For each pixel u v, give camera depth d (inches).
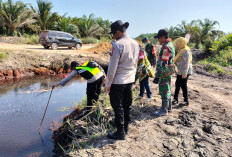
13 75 382.3
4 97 260.5
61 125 177.6
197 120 148.9
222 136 126.5
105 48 665.0
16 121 188.5
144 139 122.3
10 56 417.1
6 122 185.5
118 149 112.0
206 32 1353.3
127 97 119.6
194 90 245.0
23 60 424.8
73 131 148.9
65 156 114.4
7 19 981.8
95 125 150.8
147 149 112.3
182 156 105.6
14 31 1000.2
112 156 106.0
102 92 238.1
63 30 1181.7
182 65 158.4
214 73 424.5
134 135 127.6
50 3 1131.9
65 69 459.5
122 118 117.4
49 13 1133.7
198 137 124.3
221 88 275.6
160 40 141.9
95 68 171.8
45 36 603.8
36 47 650.2
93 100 178.1
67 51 585.6
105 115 162.6
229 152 109.7
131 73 113.0
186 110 166.7
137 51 113.6
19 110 217.3
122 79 109.2
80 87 335.9
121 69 109.0
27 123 184.9
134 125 142.3
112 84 110.8
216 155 106.8
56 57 471.5
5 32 1001.5
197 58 931.3
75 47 685.9
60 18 1222.9
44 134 164.2
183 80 171.9
